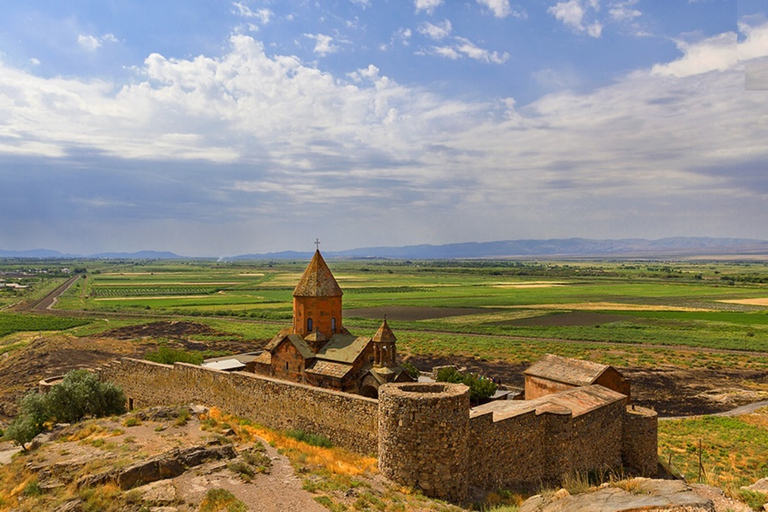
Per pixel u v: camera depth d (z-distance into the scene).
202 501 18.41
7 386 65.81
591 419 27.77
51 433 34.28
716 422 48.97
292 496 19.62
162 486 19.64
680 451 39.75
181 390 41.66
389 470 22.70
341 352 41.62
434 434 21.78
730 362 79.12
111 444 25.12
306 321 44.59
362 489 21.17
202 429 28.50
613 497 15.27
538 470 26.16
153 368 44.72
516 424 25.17
